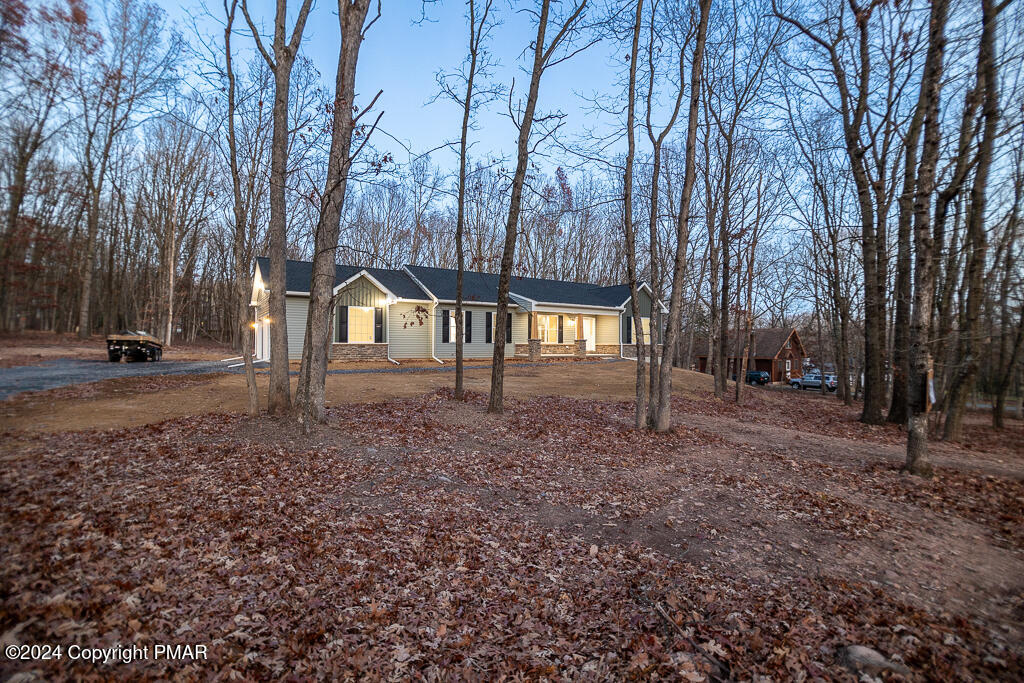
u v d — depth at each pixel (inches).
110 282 1424.7
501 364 447.8
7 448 256.2
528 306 975.6
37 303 1369.3
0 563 134.0
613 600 163.0
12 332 1251.8
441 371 768.3
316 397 352.5
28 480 203.5
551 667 127.2
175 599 133.6
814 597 165.6
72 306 1567.4
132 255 1653.5
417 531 202.1
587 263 1716.3
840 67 538.3
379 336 845.8
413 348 893.2
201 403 426.6
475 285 1013.8
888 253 580.7
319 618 137.4
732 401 688.4
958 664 129.1
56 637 110.4
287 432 326.3
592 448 352.8
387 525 203.8
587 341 1154.7
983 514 243.3
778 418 571.2
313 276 342.3
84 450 257.8
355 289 820.6
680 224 407.2
